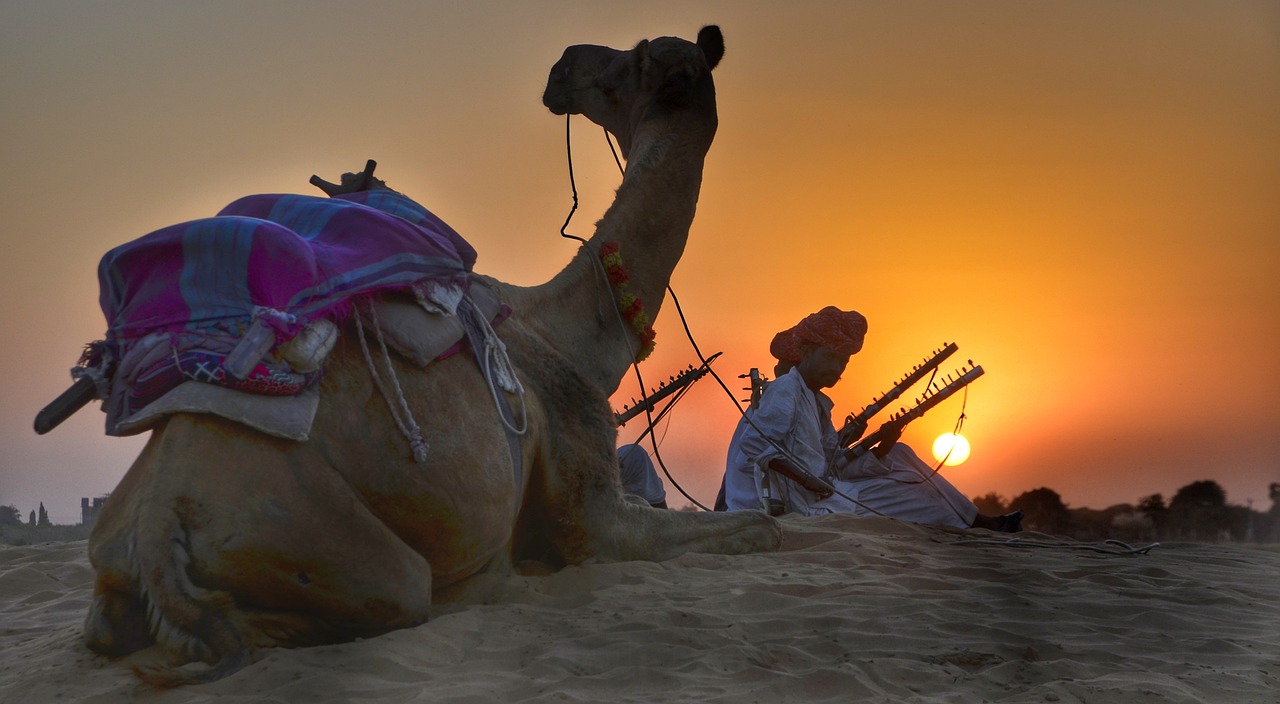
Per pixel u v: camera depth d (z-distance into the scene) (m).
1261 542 11.26
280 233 5.14
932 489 9.98
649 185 7.74
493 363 6.03
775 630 5.81
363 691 4.60
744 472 10.17
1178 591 6.99
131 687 4.64
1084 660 5.41
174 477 4.79
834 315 10.12
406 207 6.18
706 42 8.82
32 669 4.96
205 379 4.91
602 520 6.94
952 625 5.90
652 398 9.32
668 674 4.91
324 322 5.14
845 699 4.73
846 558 7.60
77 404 5.11
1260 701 4.83
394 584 5.18
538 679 4.88
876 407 10.29
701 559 7.29
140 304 5.06
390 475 5.27
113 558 4.85
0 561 8.22
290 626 5.05
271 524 4.85
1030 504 14.62
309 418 5.00
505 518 5.90
